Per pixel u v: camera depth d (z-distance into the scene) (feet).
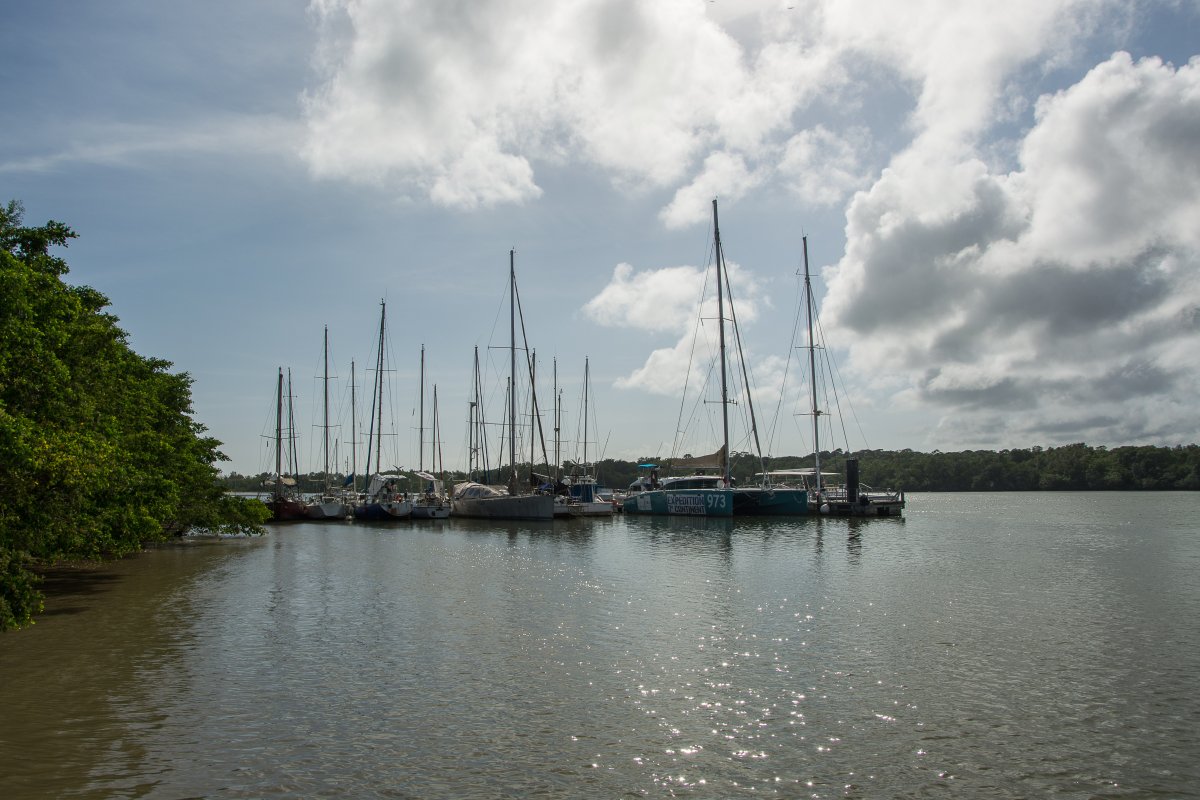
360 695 57.52
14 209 86.99
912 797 40.96
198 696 57.21
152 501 113.80
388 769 43.96
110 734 49.21
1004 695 57.41
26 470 63.72
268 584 113.80
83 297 105.40
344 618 86.63
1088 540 187.11
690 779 42.88
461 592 105.19
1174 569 128.77
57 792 40.68
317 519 277.85
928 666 65.41
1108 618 85.46
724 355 263.29
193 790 41.14
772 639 75.46
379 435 307.58
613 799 40.45
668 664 66.18
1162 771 44.11
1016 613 88.53
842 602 96.02
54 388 71.67
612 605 94.32
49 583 114.93
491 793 41.01
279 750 46.70
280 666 65.77
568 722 51.75
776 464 430.20
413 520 269.64
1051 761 45.44
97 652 70.64
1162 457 629.51
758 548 166.40
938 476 649.61
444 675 62.90
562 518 264.31
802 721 51.98
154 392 141.49
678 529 223.10
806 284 257.55
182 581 117.29
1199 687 59.36
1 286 66.18
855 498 256.32
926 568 129.80
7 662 67.10
